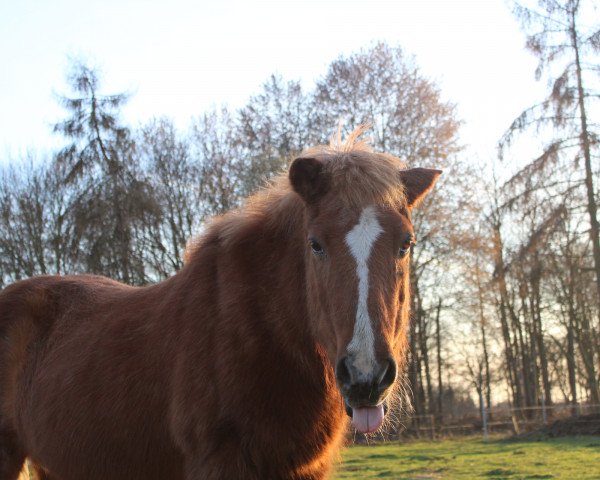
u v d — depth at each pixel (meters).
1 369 4.95
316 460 3.79
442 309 29.81
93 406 4.29
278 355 3.70
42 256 24.72
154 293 4.57
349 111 23.28
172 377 3.97
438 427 25.28
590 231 19.73
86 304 5.04
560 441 17.84
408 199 3.65
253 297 3.82
